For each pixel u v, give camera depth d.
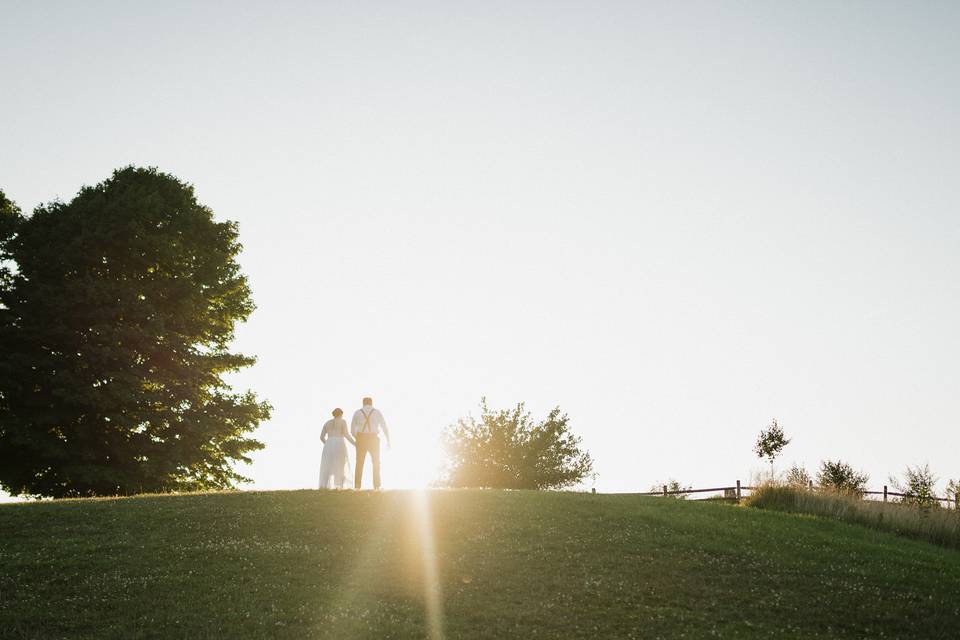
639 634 12.22
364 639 11.55
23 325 34.31
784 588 14.92
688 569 15.84
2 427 31.61
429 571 15.03
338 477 24.69
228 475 38.00
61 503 20.66
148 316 35.81
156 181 40.97
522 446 46.75
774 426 40.34
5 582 13.54
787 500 28.22
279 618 12.26
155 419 34.69
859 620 13.38
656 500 23.91
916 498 31.94
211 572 14.38
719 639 12.11
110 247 36.75
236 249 42.78
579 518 19.92
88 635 11.36
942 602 14.56
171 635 11.47
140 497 22.28
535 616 12.83
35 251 35.50
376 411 24.09
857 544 19.56
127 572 14.27
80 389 32.84
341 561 15.48
